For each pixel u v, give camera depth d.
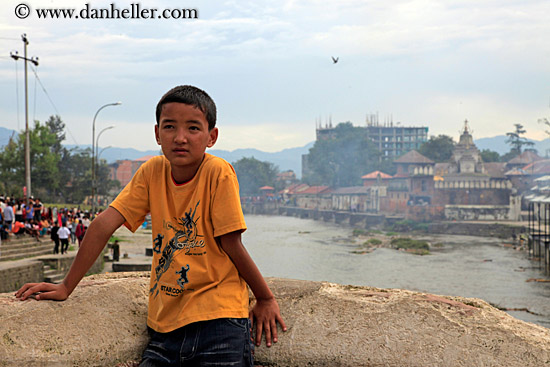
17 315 2.01
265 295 2.18
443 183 84.44
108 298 2.26
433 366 1.99
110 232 2.15
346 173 136.62
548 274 37.28
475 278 36.31
